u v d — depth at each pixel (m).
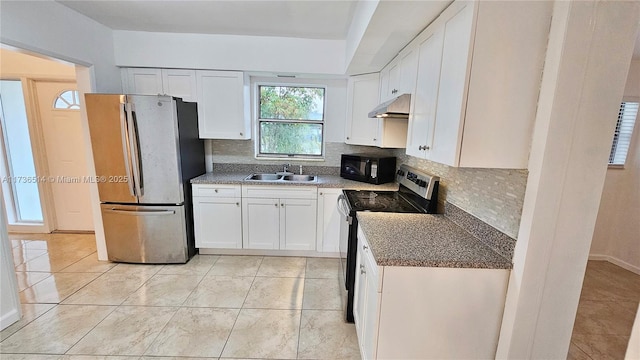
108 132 2.71
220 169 3.62
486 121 1.22
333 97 3.56
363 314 1.65
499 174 1.39
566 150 1.13
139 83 3.12
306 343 1.91
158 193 2.86
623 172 3.06
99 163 2.77
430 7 1.41
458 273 1.30
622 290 2.62
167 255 2.97
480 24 1.15
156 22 2.73
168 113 2.72
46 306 2.24
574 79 1.08
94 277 2.70
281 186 3.03
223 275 2.78
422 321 1.34
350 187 2.91
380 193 2.71
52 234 3.68
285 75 3.30
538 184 1.16
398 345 1.37
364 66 2.76
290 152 3.72
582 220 1.19
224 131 3.24
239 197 3.06
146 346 1.84
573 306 1.26
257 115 3.63
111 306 2.25
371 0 1.59
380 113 2.05
